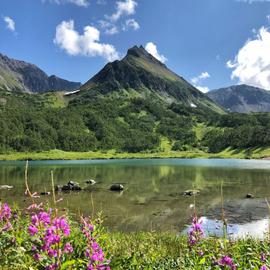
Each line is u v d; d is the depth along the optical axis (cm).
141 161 16162
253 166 10769
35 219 564
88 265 561
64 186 5259
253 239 1672
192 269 747
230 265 662
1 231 732
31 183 6066
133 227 2773
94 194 4738
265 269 643
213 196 4531
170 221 3023
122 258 765
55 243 543
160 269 941
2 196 4344
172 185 5809
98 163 14050
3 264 679
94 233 709
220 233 2434
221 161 15212
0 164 12988
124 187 5562
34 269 535
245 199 4269
